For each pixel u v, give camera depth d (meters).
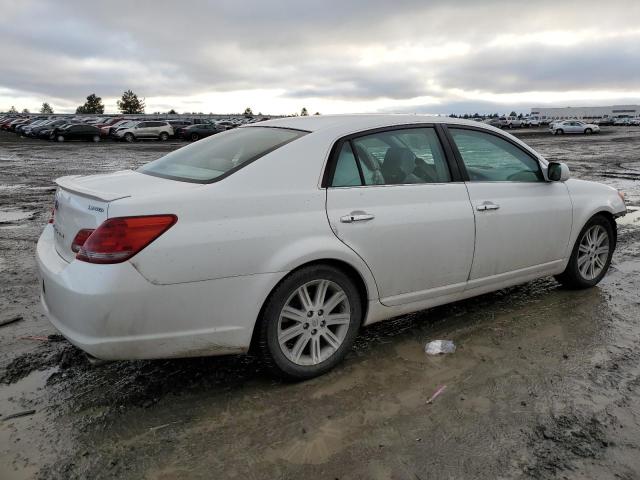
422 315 4.29
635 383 3.25
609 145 31.00
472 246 3.83
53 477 2.41
